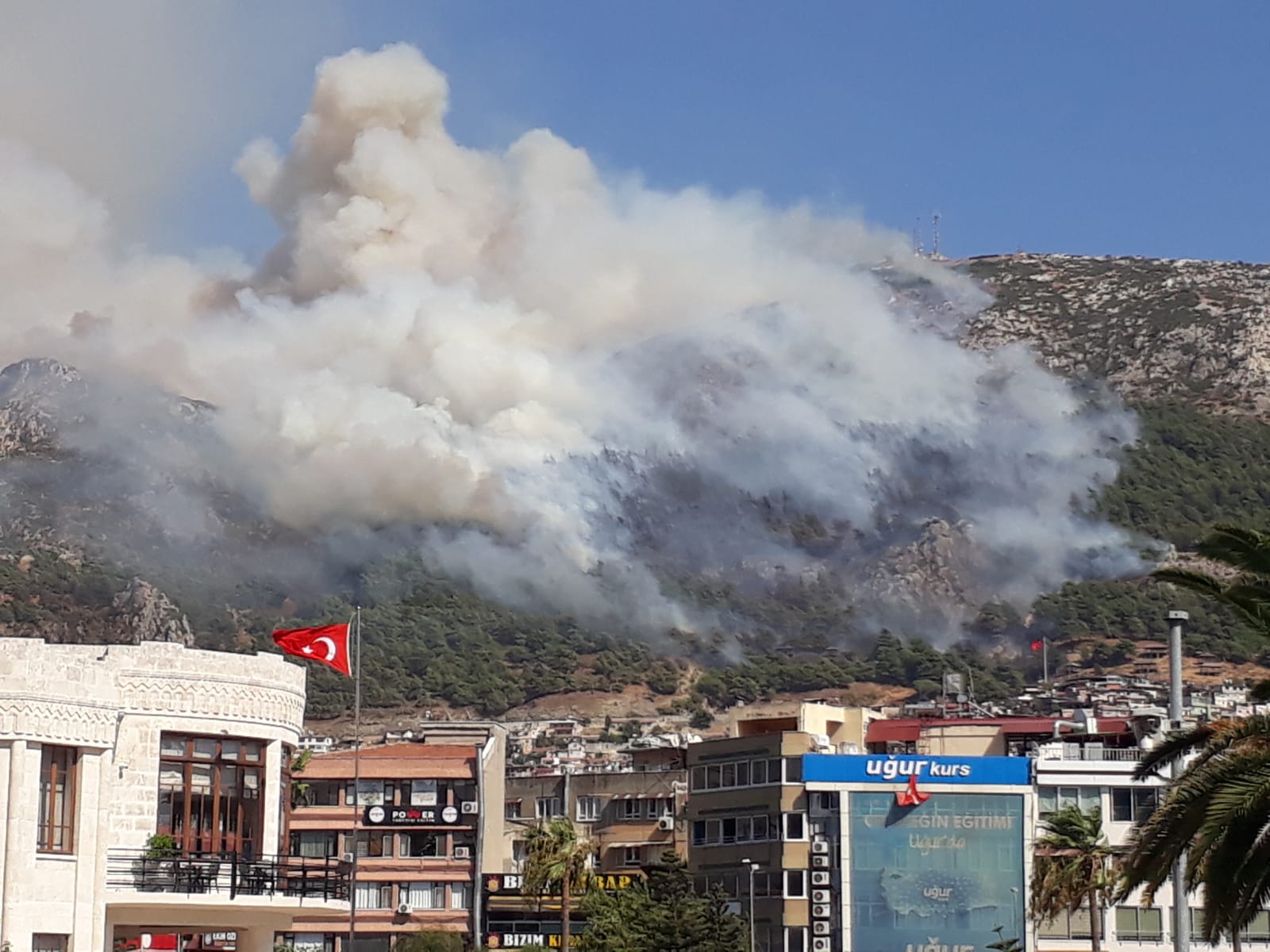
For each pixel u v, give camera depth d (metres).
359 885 154.50
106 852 63.50
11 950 59.28
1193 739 54.09
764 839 145.88
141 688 67.00
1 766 60.31
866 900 142.12
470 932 153.88
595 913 135.00
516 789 173.88
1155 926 140.12
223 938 93.75
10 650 61.12
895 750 160.75
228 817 68.88
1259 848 50.44
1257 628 52.44
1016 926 141.75
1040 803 144.12
